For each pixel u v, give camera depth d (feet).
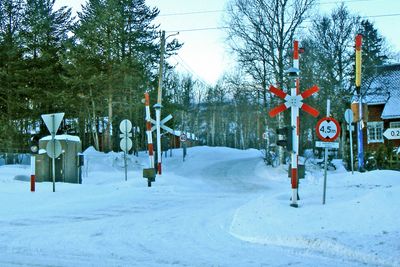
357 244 27.66
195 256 27.99
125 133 84.02
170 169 136.26
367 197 35.78
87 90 135.33
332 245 28.04
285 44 120.06
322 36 143.64
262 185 89.15
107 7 130.93
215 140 314.35
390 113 136.26
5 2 134.41
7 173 91.91
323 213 35.60
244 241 32.45
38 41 139.13
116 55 132.26
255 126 292.81
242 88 123.03
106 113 150.20
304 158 131.44
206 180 101.45
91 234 35.78
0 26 134.31
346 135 146.00
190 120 298.56
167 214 47.37
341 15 144.25
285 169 111.96
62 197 60.90
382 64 157.69
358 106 76.18
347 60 141.49
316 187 61.46
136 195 66.03
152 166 84.69
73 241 32.96
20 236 34.91
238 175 111.65
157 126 94.89
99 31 130.93
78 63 128.06
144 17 140.05
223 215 45.37
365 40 159.63
